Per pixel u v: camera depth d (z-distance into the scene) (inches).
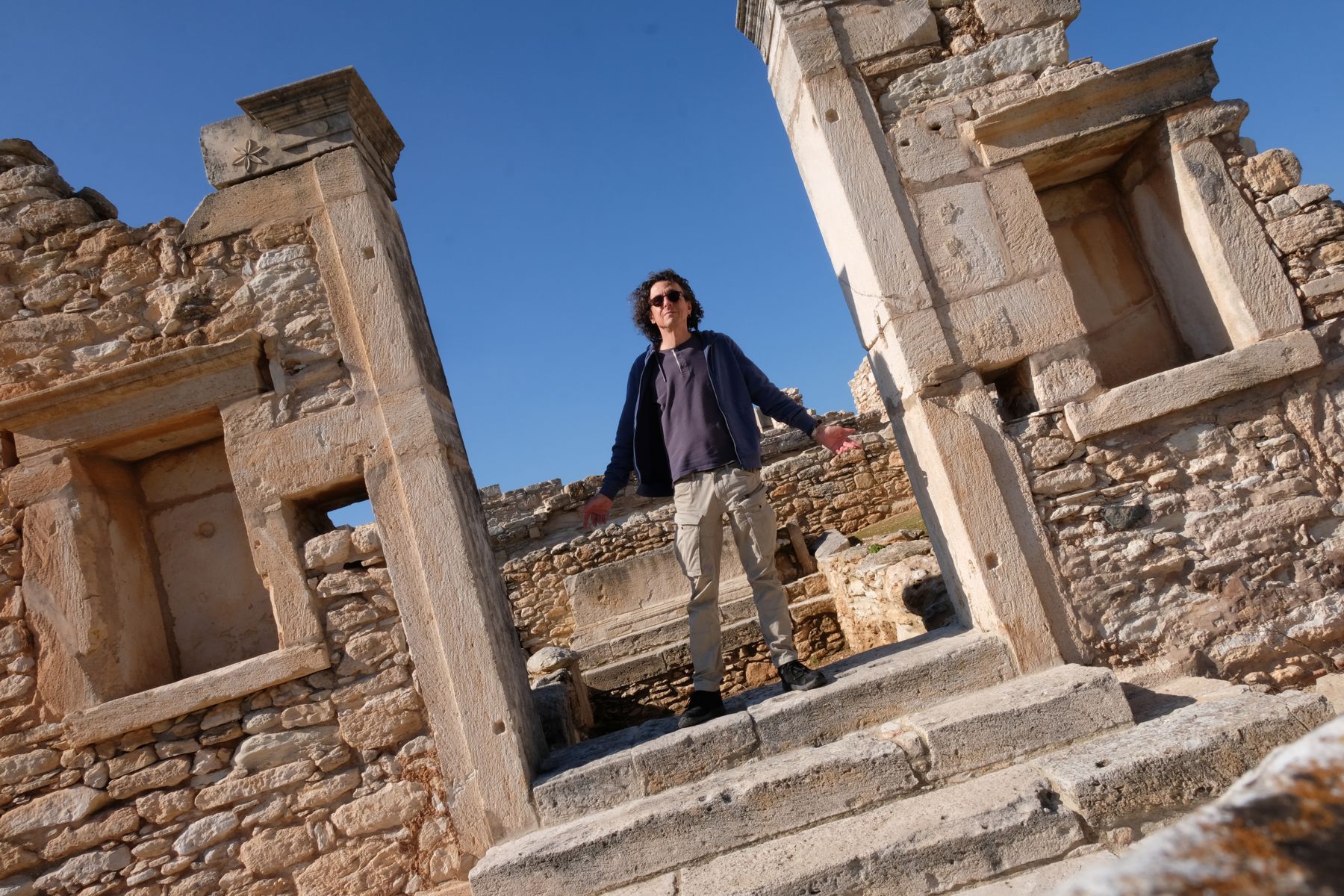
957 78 162.2
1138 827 111.0
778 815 124.2
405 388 152.9
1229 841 28.9
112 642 150.9
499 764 140.9
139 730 146.1
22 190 162.2
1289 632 144.7
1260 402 151.4
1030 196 158.1
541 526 513.3
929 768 126.6
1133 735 124.3
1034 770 122.3
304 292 157.6
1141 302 171.0
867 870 110.9
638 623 435.2
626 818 127.8
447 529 148.5
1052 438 150.8
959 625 166.4
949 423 150.7
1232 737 114.8
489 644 144.9
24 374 155.8
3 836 142.3
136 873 142.0
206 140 161.8
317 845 142.2
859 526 507.8
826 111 159.8
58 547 150.6
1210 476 150.3
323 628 147.9
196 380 154.9
